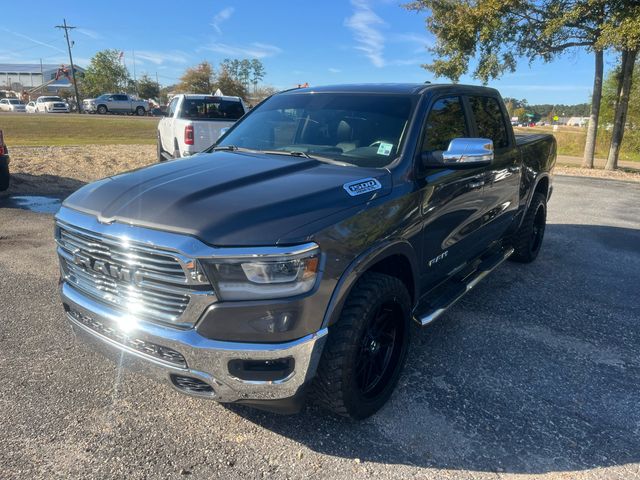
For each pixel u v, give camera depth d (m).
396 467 2.64
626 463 2.72
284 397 2.50
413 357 3.78
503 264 6.16
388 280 2.88
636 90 22.38
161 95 96.62
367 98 3.87
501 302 4.91
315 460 2.67
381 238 2.86
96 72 87.19
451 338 4.11
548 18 15.08
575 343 4.09
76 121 33.44
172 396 3.19
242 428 2.91
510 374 3.58
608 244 7.27
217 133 11.95
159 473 2.54
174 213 2.46
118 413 3.01
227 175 2.94
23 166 12.13
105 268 2.59
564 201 10.90
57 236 2.93
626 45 13.62
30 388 3.21
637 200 11.26
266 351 2.39
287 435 2.86
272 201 2.58
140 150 16.97
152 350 2.57
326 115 3.82
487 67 16.30
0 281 4.95
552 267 6.09
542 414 3.13
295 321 2.41
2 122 28.98
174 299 2.43
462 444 2.83
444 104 3.95
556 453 2.79
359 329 2.67
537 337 4.18
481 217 4.34
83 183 10.78
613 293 5.25
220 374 2.42
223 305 2.33
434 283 3.88
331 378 2.65
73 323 2.94
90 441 2.76
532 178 5.60
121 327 2.57
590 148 17.67
